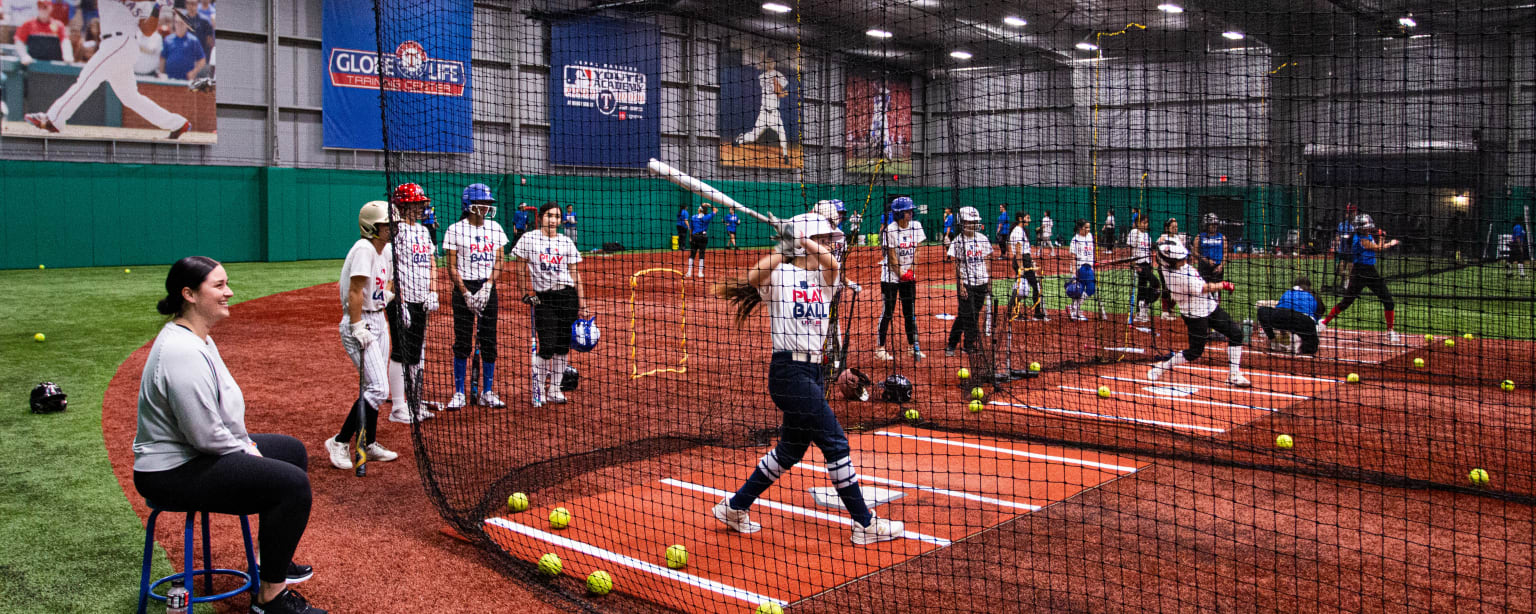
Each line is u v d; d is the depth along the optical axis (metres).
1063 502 5.29
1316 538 4.68
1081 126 11.60
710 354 10.92
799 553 4.49
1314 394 8.66
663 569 4.28
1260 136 12.82
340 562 4.38
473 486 5.60
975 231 10.09
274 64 24.53
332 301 16.25
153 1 22.42
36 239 21.28
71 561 4.34
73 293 16.23
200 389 3.43
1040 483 5.68
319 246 25.80
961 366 10.09
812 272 4.55
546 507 5.23
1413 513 5.12
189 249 23.67
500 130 18.44
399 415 7.25
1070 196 15.78
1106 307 15.13
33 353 10.22
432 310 7.27
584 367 10.05
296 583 4.10
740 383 9.08
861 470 5.99
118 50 22.08
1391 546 4.58
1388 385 9.30
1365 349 11.84
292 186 25.05
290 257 25.20
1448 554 4.46
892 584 4.08
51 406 7.40
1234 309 14.29
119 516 5.00
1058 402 8.42
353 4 25.58
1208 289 8.91
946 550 4.52
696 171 19.25
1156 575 4.18
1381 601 3.88
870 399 8.23
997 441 6.82
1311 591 3.98
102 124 22.06
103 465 5.96
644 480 5.78
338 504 5.29
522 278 7.95
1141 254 11.29
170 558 4.41
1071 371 10.20
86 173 21.88
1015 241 10.98
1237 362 9.20
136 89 22.42
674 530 4.83
